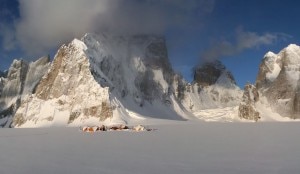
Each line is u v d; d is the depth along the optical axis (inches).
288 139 2277.3
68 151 1636.3
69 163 1243.2
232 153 1494.8
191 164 1199.6
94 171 1080.8
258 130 3740.2
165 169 1102.4
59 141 2342.5
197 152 1542.8
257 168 1107.3
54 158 1381.6
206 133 3196.4
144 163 1227.9
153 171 1072.2
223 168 1112.8
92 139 2532.0
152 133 3412.9
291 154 1444.4
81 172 1067.9
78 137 2854.3
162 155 1446.9
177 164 1198.9
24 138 2775.6
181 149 1673.2
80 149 1721.2
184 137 2608.3
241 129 4087.1
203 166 1154.7
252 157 1360.7
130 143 2068.2
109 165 1188.5
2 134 3750.0
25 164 1232.8
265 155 1418.6
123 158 1359.5
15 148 1823.3
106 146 1877.5
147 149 1689.2
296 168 1100.5
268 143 1968.5
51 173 1063.6
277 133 3056.1
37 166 1185.4
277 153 1482.5
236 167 1130.0
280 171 1051.9
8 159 1371.8
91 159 1336.1
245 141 2132.1
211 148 1707.7
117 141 2260.1
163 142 2118.6
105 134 3405.5
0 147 1888.5
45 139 2603.3
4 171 1107.3
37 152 1605.6
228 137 2544.3
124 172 1059.3
